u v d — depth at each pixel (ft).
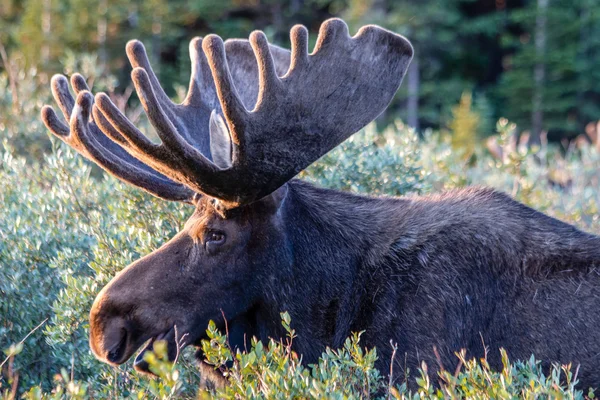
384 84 30.60
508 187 52.65
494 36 282.56
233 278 30.99
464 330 30.66
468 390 25.35
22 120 57.31
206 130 34.19
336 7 257.14
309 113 29.68
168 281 30.27
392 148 44.14
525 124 248.32
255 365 26.61
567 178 66.23
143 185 31.35
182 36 242.99
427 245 31.65
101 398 31.89
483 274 31.07
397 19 238.48
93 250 35.88
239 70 35.91
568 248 31.42
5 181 42.42
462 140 144.97
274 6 254.27
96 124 32.45
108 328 29.58
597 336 30.14
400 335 30.66
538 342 30.40
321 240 32.09
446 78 276.82
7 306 35.91
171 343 30.12
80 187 40.16
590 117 252.62
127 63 213.46
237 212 30.83
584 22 258.57
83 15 207.72
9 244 37.04
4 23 222.69
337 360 29.73
